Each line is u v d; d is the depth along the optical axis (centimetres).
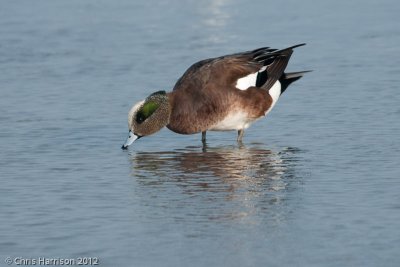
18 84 1898
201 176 1269
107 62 2105
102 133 1538
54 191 1195
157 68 2033
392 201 1117
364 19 2548
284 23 2508
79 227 1043
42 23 2561
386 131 1490
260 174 1271
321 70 1973
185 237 1003
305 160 1341
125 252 962
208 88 1455
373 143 1421
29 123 1593
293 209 1096
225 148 1445
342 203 1114
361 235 995
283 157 1365
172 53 2180
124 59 2131
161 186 1216
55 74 1992
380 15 2602
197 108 1452
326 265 914
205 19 2588
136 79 1934
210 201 1140
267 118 1612
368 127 1519
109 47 2264
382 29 2409
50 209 1112
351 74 1927
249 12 2677
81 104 1728
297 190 1180
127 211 1102
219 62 1491
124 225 1048
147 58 2136
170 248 970
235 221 1055
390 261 920
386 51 2153
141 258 945
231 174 1276
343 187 1187
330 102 1698
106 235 1014
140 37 2373
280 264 920
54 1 2909
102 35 2406
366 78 1883
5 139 1490
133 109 1448
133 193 1183
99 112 1670
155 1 2903
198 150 1438
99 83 1903
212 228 1031
